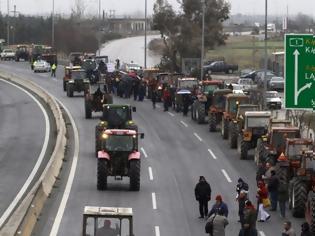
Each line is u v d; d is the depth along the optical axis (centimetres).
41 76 11862
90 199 4025
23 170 4862
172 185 4469
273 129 4469
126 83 8962
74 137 6112
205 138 6225
